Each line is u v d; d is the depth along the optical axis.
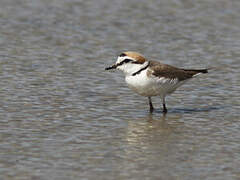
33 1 35.91
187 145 16.00
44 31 29.98
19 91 20.97
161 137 16.69
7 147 15.52
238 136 16.78
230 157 15.00
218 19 32.88
